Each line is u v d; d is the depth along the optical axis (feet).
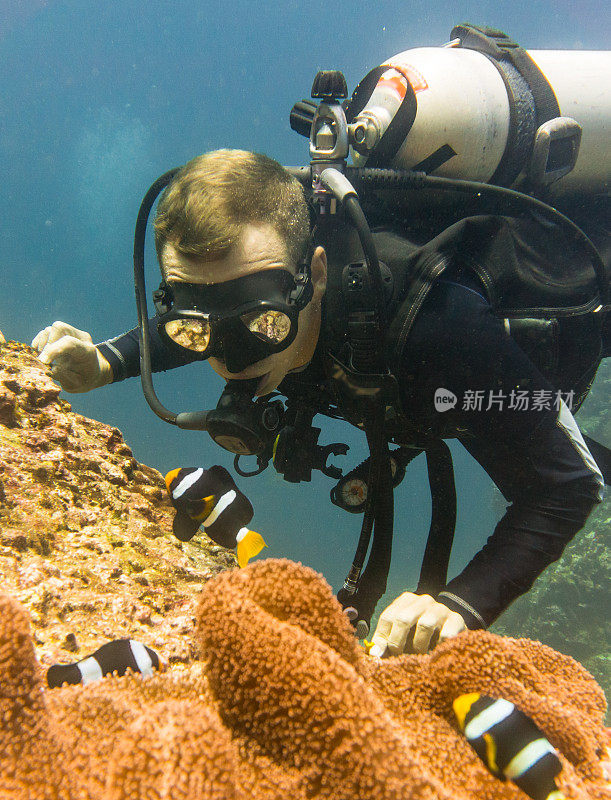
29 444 5.87
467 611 3.87
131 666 2.51
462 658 2.46
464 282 4.63
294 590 2.16
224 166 4.20
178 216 4.05
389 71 5.36
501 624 35.99
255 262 4.11
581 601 32.27
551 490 4.07
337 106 5.08
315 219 4.96
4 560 4.18
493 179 5.51
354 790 1.60
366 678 2.45
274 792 1.65
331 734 1.65
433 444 5.39
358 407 4.71
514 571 4.01
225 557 6.26
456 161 5.25
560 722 2.30
